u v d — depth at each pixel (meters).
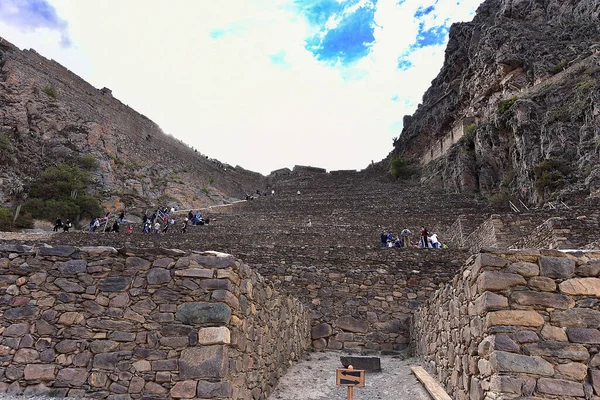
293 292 12.85
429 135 53.62
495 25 46.72
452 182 38.25
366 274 12.93
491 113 39.75
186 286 5.61
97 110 49.47
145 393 5.20
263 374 6.97
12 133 38.94
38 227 29.98
